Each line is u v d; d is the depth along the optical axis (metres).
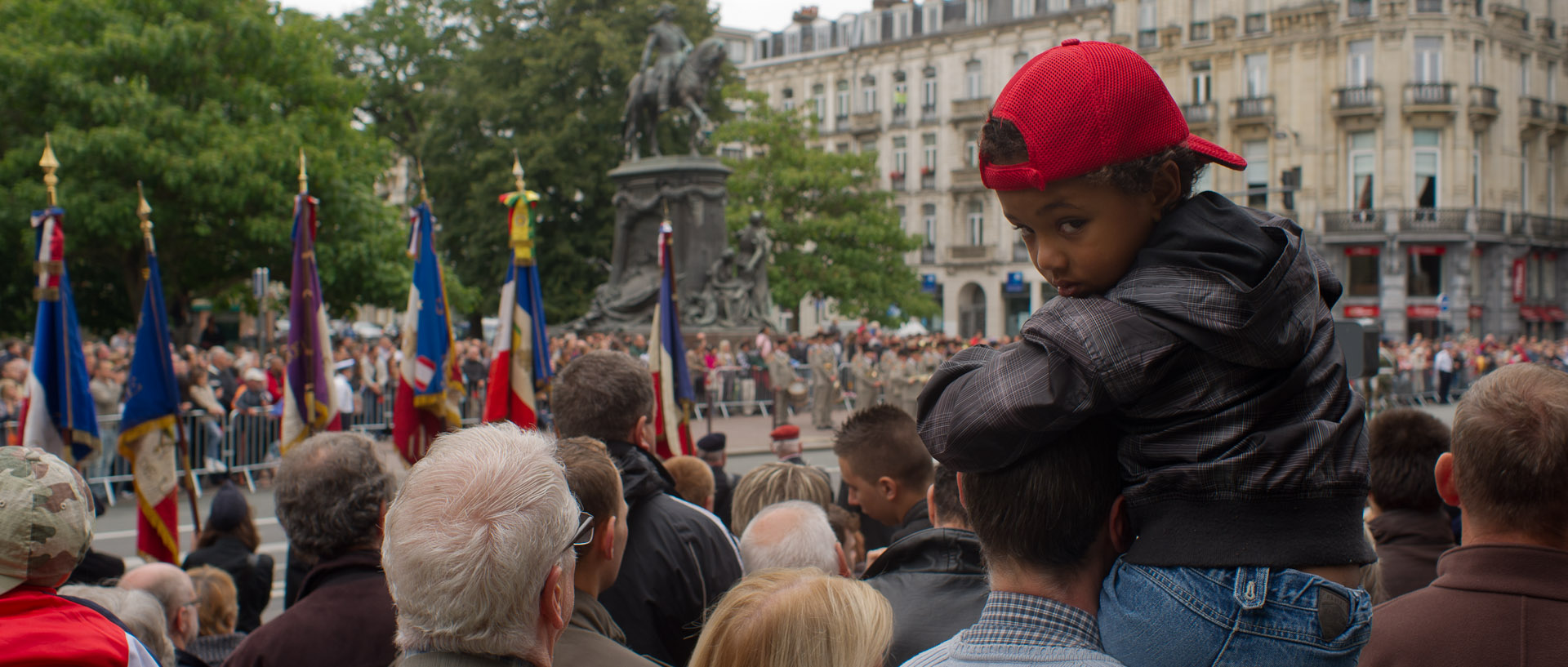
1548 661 2.01
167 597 4.08
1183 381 1.51
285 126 26.94
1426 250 46.28
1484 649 2.06
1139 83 1.55
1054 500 1.60
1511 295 47.34
